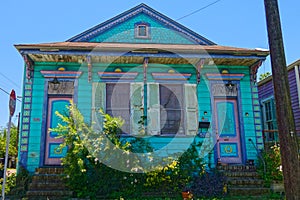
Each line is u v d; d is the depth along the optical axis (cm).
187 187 793
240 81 1001
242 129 961
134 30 1088
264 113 1415
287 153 509
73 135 775
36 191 753
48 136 900
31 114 904
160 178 777
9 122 584
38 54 862
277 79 543
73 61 944
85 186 743
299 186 491
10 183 774
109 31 1081
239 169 887
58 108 920
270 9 572
